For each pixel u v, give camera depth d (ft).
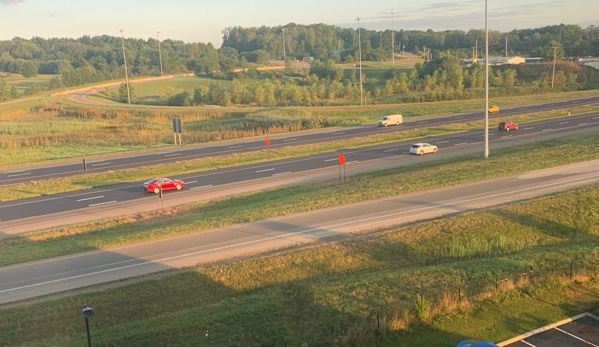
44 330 62.39
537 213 96.37
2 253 90.07
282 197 123.24
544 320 60.70
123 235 94.94
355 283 71.61
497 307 64.08
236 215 104.17
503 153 160.45
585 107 257.75
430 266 77.87
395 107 299.58
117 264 81.35
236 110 299.99
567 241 89.35
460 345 51.44
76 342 57.72
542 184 113.80
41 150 207.31
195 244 88.74
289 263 79.10
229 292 72.18
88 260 83.41
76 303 67.92
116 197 131.75
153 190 134.21
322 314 63.21
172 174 155.63
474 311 63.31
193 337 58.44
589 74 414.62
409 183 121.60
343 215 100.73
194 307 67.87
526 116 237.66
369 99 349.20
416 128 221.25
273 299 67.72
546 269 74.49
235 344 56.85
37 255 85.97
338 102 339.16
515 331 58.49
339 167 154.10
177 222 103.35
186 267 79.41
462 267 76.28
